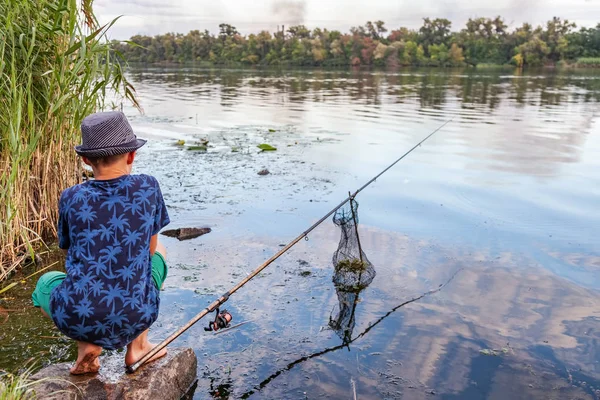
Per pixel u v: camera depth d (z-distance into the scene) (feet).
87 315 8.39
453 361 10.75
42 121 16.07
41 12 15.62
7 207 14.08
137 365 9.42
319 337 11.59
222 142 32.27
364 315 12.49
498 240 17.04
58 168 17.01
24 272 14.53
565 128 38.17
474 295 13.46
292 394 9.77
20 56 15.17
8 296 13.12
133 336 8.94
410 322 12.20
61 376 9.35
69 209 8.57
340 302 13.10
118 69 17.01
